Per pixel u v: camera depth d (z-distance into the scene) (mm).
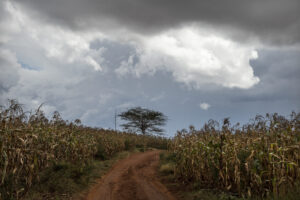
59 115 14430
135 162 20797
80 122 15891
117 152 26641
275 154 7871
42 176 10391
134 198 9453
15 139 8094
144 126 58719
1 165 7621
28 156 8555
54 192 9398
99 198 9547
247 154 9250
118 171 16250
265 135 8656
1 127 7898
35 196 8430
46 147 11211
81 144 15211
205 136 11727
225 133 9992
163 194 10000
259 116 9219
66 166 12336
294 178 7828
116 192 10461
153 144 40094
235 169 8539
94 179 13039
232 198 8211
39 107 11031
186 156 12047
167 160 17812
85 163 15773
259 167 8078
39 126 10930
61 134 13625
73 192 9820
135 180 13070
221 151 9641
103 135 23875
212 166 10172
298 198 6754
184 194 9664
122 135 32812
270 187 8055
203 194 9180
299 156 7812
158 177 13773
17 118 8938
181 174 12805
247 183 8742
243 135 10453
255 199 7844
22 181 9273
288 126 8477
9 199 7641
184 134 13812
